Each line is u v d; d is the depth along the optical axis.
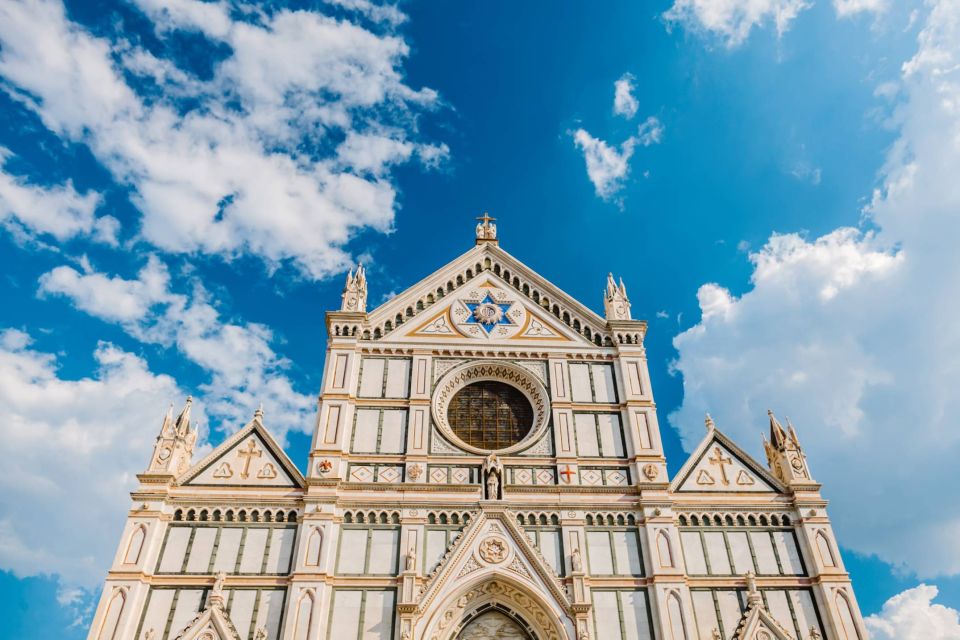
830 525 43.16
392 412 46.62
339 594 39.34
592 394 48.53
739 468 45.94
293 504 42.31
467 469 44.72
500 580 40.34
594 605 40.00
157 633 37.47
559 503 43.31
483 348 49.91
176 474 42.94
